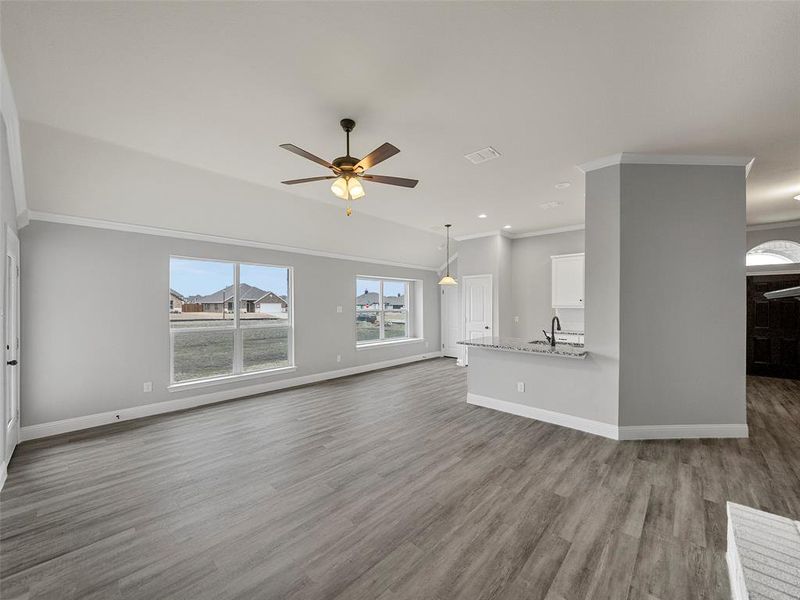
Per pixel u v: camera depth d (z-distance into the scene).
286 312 6.07
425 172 3.77
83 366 3.95
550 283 6.71
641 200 3.40
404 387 5.78
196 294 5.09
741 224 3.39
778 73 2.14
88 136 2.98
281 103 2.50
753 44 1.89
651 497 2.42
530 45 1.92
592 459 3.01
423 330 8.57
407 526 2.15
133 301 4.31
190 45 1.92
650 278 3.40
